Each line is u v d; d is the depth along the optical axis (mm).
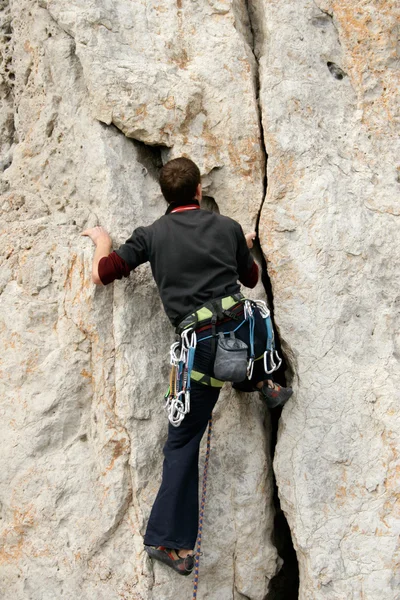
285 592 4410
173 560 3490
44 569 3645
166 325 3869
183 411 3273
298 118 4082
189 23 4121
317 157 4027
